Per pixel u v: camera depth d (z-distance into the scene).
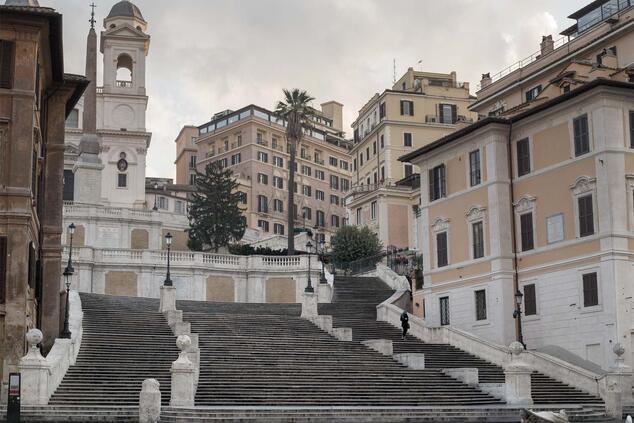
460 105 99.88
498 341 46.16
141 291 64.88
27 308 33.41
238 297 67.19
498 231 46.88
